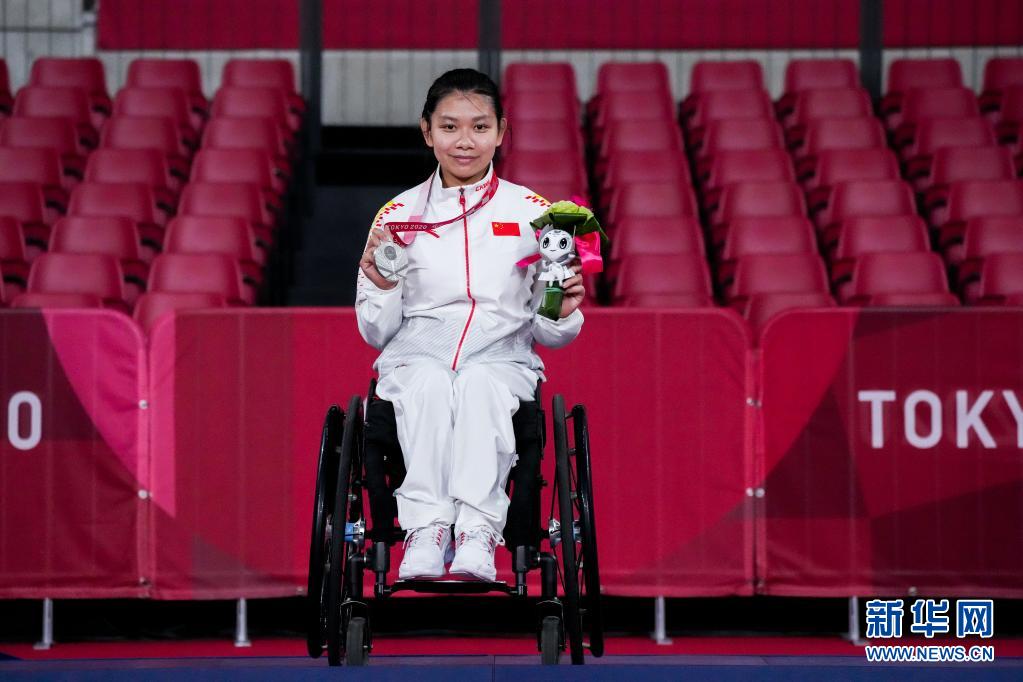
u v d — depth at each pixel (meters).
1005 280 11.65
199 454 8.45
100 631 9.35
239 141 15.12
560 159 14.59
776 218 13.09
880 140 15.34
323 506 5.57
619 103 16.38
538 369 6.00
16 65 18.33
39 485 8.41
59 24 18.38
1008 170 14.34
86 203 13.27
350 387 8.46
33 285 11.56
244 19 18.36
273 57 18.34
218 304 11.16
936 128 15.27
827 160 14.55
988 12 18.30
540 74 17.02
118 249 12.47
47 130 14.96
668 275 12.15
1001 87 16.58
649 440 8.50
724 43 18.61
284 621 9.50
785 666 5.14
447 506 5.46
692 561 8.50
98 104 16.52
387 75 18.53
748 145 15.39
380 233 5.77
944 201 13.95
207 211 13.34
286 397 8.47
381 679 5.04
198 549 8.44
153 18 18.36
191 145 15.75
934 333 8.50
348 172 17.53
